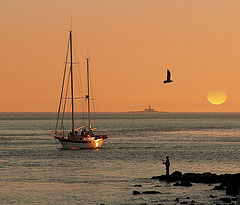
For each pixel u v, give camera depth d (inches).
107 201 4202.8
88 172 5920.3
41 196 4446.4
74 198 4347.9
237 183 4638.3
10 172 5925.2
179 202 4094.5
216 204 3961.6
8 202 4224.9
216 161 7052.2
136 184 4992.6
